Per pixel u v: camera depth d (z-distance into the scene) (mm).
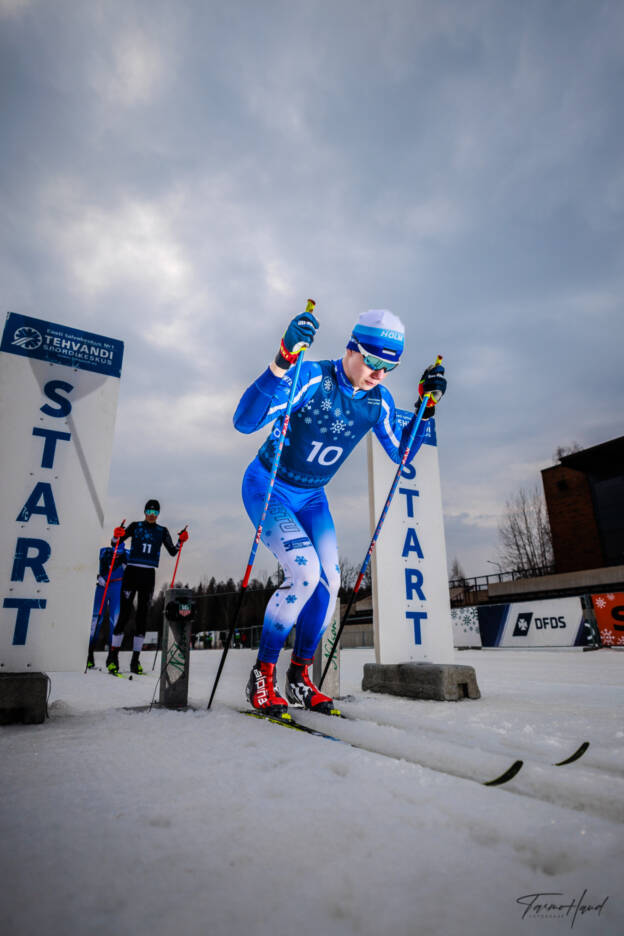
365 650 15672
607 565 20078
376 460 4141
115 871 824
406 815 1073
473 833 993
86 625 2617
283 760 1520
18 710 2178
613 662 8070
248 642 17531
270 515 2773
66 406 2816
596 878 807
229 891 768
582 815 1065
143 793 1210
